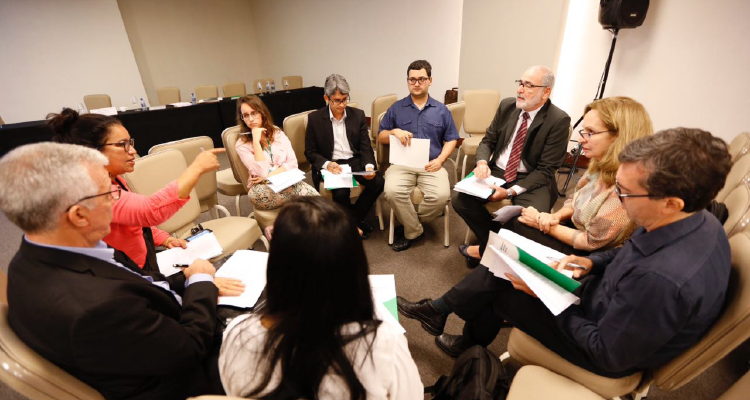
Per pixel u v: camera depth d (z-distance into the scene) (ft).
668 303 2.33
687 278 2.31
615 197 3.95
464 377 3.43
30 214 2.16
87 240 2.56
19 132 11.48
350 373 1.77
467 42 12.26
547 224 4.83
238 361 1.93
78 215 2.35
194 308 3.14
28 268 2.27
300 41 20.51
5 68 14.93
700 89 7.92
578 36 10.39
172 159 5.67
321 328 1.81
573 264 3.74
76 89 16.55
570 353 3.23
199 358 2.90
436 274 6.77
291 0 19.56
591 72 10.24
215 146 15.55
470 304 4.28
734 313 2.35
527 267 3.52
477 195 5.95
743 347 4.86
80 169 2.32
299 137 8.17
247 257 4.24
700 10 7.55
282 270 1.77
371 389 1.81
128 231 3.98
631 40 8.96
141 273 3.37
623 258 2.97
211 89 17.60
